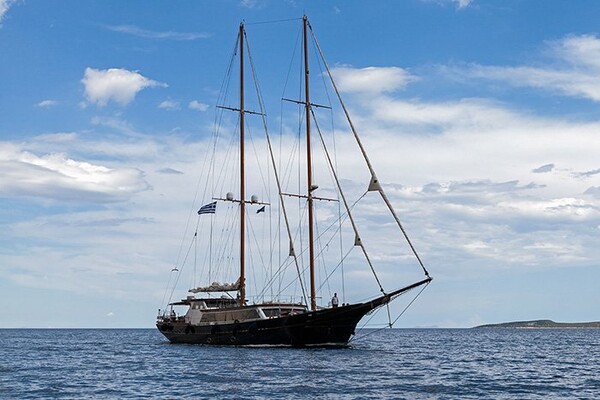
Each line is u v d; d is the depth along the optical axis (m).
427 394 43.59
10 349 106.50
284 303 79.06
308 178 80.44
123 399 41.75
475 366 67.00
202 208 87.88
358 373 54.31
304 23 82.50
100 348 110.25
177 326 93.06
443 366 65.56
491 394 44.25
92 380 52.91
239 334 79.25
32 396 43.56
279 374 52.94
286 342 74.81
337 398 41.03
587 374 58.66
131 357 79.62
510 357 83.38
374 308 71.81
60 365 68.75
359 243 72.38
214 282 88.81
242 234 88.44
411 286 70.44
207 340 85.62
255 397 41.44
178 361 68.00
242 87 91.62
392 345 121.25
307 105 81.81
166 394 43.72
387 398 41.38
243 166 90.12
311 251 79.06
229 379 50.25
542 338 183.62
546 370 62.81
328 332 73.31
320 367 58.16
